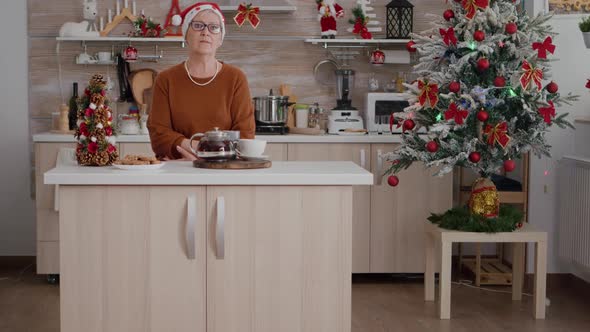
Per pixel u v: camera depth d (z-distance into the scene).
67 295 2.90
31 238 6.06
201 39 3.79
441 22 4.77
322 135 5.58
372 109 5.75
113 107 6.00
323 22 5.89
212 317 2.94
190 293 2.93
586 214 5.04
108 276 2.91
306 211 2.95
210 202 2.92
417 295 5.16
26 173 6.02
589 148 5.42
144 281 2.92
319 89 6.08
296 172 2.97
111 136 3.21
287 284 2.96
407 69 6.08
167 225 2.91
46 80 5.98
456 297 5.08
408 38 5.93
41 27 5.95
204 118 3.88
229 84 3.89
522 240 4.54
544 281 4.56
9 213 6.04
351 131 5.66
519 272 4.98
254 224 2.93
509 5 4.54
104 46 5.97
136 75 5.90
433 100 4.46
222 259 2.93
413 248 5.55
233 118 3.93
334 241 2.96
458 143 4.52
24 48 5.95
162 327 2.93
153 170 3.00
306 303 2.96
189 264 2.93
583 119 5.36
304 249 2.96
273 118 5.58
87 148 3.16
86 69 6.00
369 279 5.65
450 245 4.52
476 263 5.39
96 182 2.87
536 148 4.59
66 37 5.77
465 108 4.39
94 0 5.84
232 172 2.94
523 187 5.54
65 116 5.64
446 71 4.58
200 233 2.92
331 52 6.05
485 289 5.30
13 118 5.98
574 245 5.24
